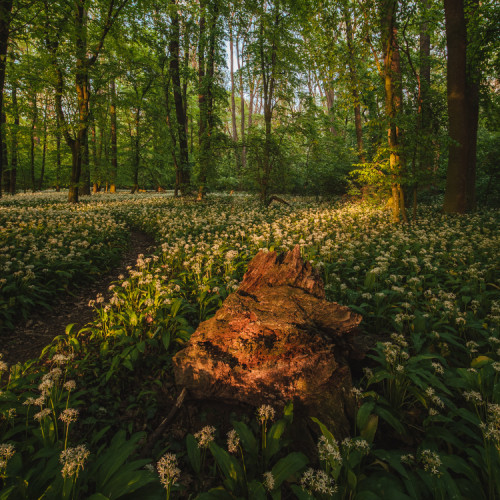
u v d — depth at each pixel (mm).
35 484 1916
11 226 8781
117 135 28266
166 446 2531
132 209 15438
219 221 11602
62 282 6109
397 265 6527
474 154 12844
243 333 2824
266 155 16125
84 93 15758
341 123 25109
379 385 2951
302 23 13844
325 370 2607
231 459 2068
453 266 6160
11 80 14625
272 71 15750
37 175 34312
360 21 10266
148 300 4176
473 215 11227
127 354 3402
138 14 15297
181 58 19875
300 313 2887
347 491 1912
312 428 2484
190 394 2848
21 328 4605
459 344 3387
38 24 12031
